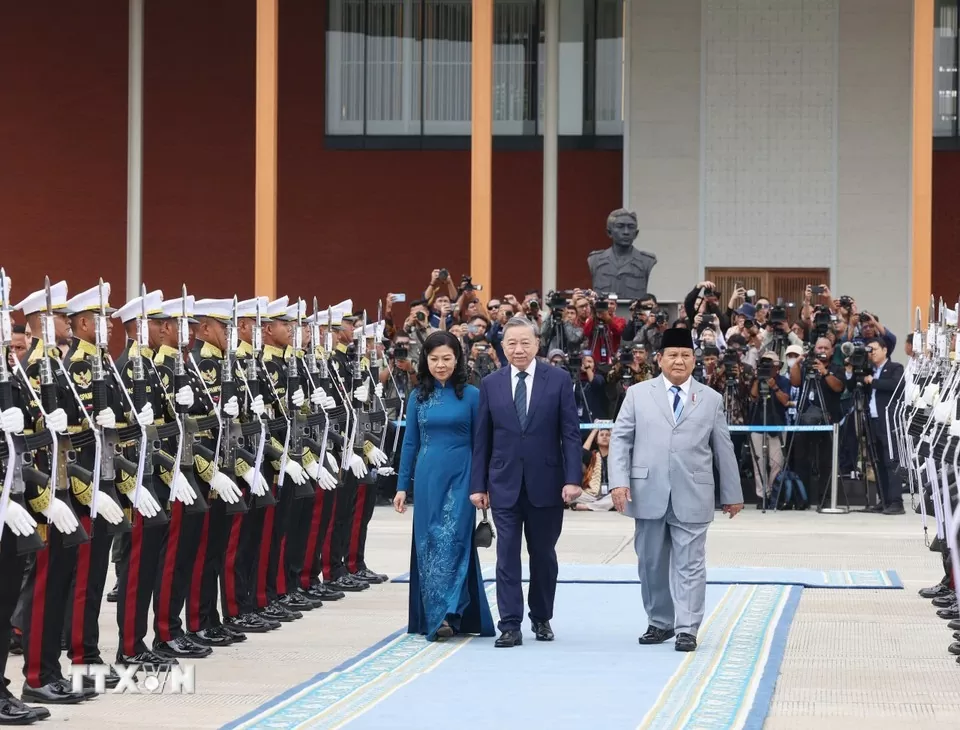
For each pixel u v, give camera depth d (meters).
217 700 8.45
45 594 8.41
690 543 10.07
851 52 28.03
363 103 29.83
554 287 27.75
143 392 9.20
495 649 10.05
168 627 9.93
